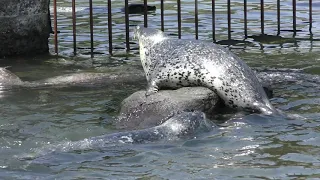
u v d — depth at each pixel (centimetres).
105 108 2561
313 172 1795
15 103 2639
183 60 2547
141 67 3338
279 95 2680
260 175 1783
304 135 2130
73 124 2333
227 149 2003
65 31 4344
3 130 2250
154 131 2117
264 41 3984
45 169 1862
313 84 2847
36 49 3725
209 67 2498
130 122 2342
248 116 2345
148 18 4753
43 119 2398
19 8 3612
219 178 1769
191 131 2145
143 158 1938
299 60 3397
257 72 3022
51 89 2880
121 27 4466
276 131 2177
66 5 5372
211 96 2442
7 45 3622
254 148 2009
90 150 2012
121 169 1855
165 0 5662
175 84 2559
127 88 2892
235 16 4856
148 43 2730
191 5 5366
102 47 3891
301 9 5166
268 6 5312
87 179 1783
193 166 1866
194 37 4044
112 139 2075
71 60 3556
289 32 4272
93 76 3083
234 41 3984
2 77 3002
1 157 1961
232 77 2472
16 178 1791
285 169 1825
